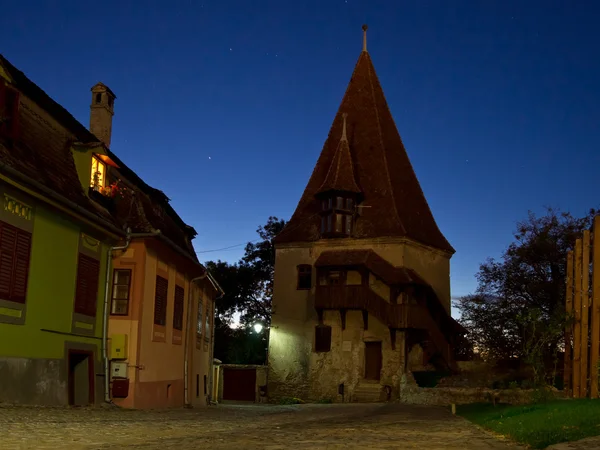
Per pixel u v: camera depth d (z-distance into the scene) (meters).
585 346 16.75
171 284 22.61
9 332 13.64
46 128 16.22
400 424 13.26
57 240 15.80
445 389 31.47
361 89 48.53
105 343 18.50
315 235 43.09
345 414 19.27
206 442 8.90
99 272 18.39
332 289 40.00
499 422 11.29
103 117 24.22
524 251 40.28
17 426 9.64
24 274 14.22
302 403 39.66
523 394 23.66
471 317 42.09
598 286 16.28
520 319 17.84
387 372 38.78
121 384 18.72
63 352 16.12
